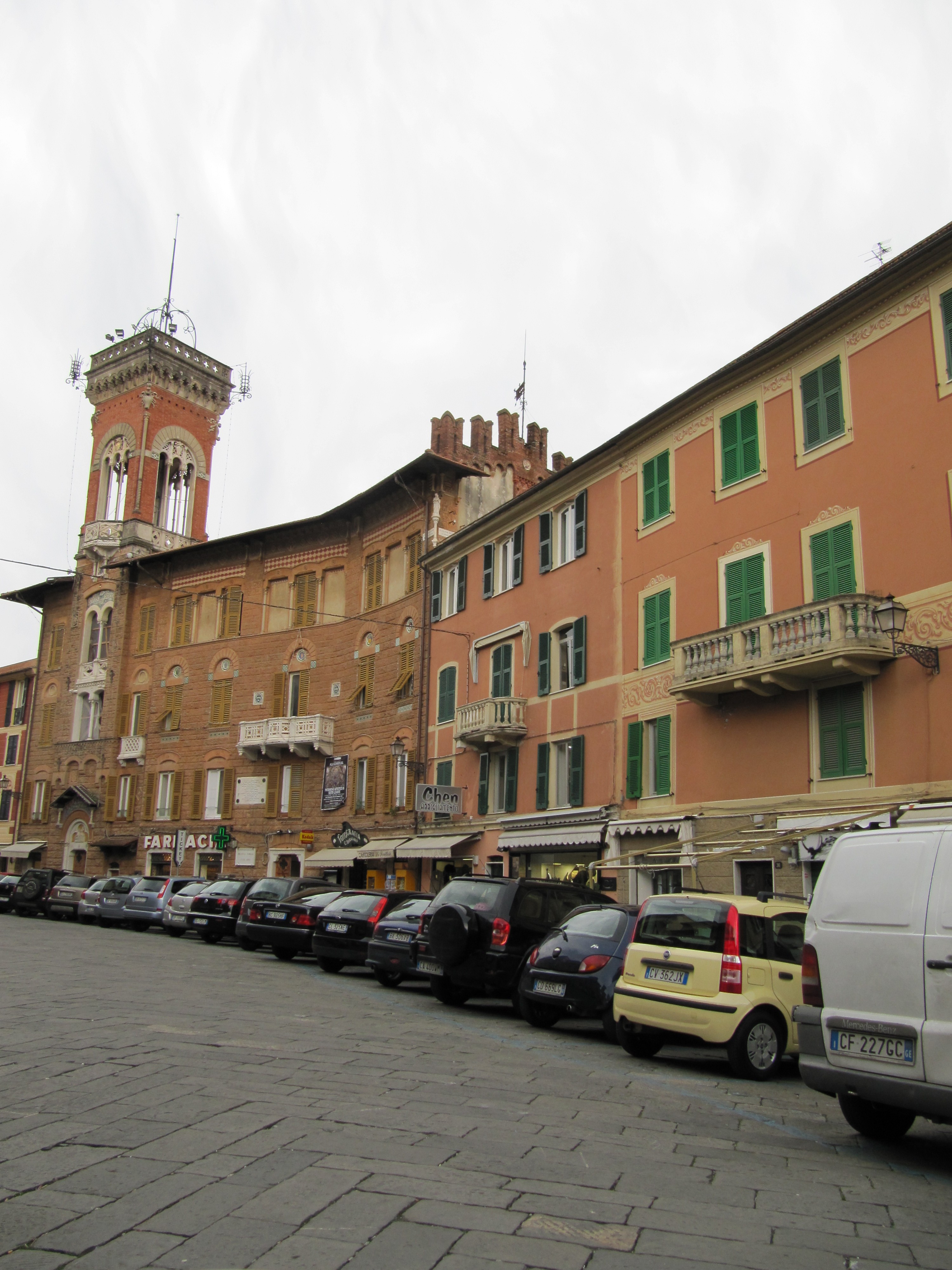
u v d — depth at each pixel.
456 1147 6.50
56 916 36.31
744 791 20.64
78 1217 5.04
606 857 24.67
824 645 17.89
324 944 20.17
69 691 54.81
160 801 47.81
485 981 14.80
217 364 60.84
